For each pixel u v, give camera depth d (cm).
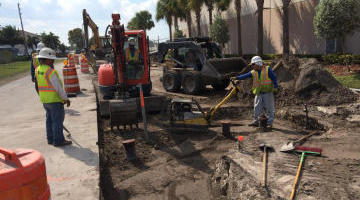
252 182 363
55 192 350
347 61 1333
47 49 476
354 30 1381
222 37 2575
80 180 381
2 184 178
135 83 822
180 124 636
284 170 384
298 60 875
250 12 2475
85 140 537
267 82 626
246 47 2602
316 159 412
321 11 1328
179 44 1168
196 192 404
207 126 634
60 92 472
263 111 696
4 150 194
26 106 896
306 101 766
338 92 749
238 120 752
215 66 1054
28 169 191
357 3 1284
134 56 798
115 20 702
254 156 438
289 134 592
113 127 702
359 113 638
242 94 916
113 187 419
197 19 2895
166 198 391
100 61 2253
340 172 367
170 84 1218
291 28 1991
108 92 804
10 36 5691
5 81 1645
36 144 521
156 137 622
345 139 494
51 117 496
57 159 449
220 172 437
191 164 492
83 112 764
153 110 805
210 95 1079
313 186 336
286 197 323
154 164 495
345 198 309
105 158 512
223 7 2444
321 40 1762
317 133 566
